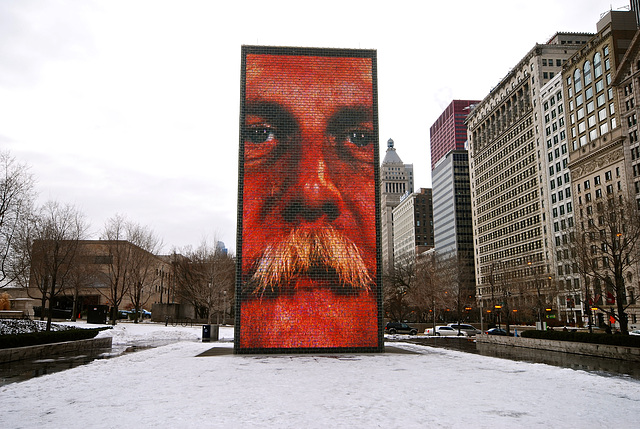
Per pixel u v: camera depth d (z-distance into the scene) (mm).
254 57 27047
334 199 25875
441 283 81188
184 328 53469
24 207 36625
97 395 13008
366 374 17266
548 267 98875
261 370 18266
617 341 29469
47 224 43312
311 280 25047
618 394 13594
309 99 26844
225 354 25047
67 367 21312
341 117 26766
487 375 17422
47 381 15586
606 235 39562
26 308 63094
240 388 14133
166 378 16219
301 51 27297
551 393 13609
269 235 25312
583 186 85938
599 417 10570
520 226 113500
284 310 24734
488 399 12562
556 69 107500
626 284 67312
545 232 101938
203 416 10438
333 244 25453
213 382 15305
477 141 140750
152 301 91375
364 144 26594
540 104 105312
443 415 10594
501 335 47062
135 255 62188
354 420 10086
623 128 75875
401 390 13844
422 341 47406
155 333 47781
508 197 120312
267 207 25562
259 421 9984
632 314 66625
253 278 24875
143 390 13812
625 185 74625
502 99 124125
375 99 27125
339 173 26172
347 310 24969
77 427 9469
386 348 30844
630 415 10805
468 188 167250
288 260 25141
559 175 96938
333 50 27438
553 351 34750
